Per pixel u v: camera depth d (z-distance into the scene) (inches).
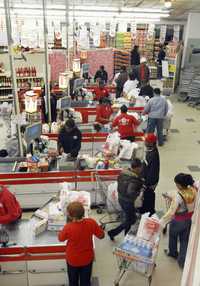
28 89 396.8
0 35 481.4
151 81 750.5
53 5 577.9
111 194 220.4
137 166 194.7
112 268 191.6
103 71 547.5
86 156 257.6
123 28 705.6
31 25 524.7
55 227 176.4
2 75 478.3
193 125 461.1
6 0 230.2
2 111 401.1
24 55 474.0
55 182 235.6
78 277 159.3
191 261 86.0
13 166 244.8
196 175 309.6
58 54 550.9
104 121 345.7
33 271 169.2
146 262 158.2
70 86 418.6
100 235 151.3
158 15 686.5
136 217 212.4
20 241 170.1
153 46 805.2
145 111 362.0
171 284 181.8
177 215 180.2
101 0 529.7
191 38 676.7
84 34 580.7
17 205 185.8
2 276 169.3
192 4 532.7
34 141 265.0
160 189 281.3
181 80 616.1
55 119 364.2
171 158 345.7
